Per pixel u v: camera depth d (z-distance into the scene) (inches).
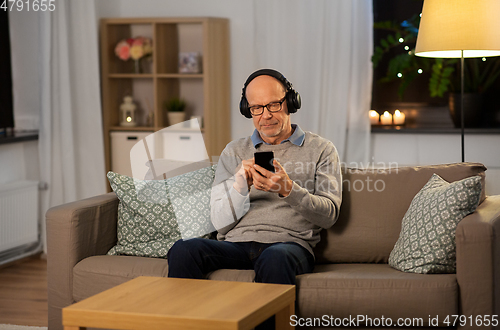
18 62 147.2
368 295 66.1
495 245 64.6
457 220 69.1
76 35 152.6
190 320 50.8
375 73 156.9
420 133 143.2
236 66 161.2
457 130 139.1
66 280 78.7
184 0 163.9
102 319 53.3
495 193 136.3
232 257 73.8
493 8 91.3
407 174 83.1
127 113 162.7
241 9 159.2
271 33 152.3
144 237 84.1
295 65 150.4
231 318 50.3
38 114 150.3
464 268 64.8
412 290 65.2
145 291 59.4
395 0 153.9
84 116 154.6
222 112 158.7
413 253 71.1
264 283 62.1
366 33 144.9
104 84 158.6
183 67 158.4
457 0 92.0
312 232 77.5
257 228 76.4
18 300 108.3
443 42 92.7
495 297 64.5
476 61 143.5
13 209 132.3
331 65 146.3
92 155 155.6
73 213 78.9
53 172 146.6
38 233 145.1
